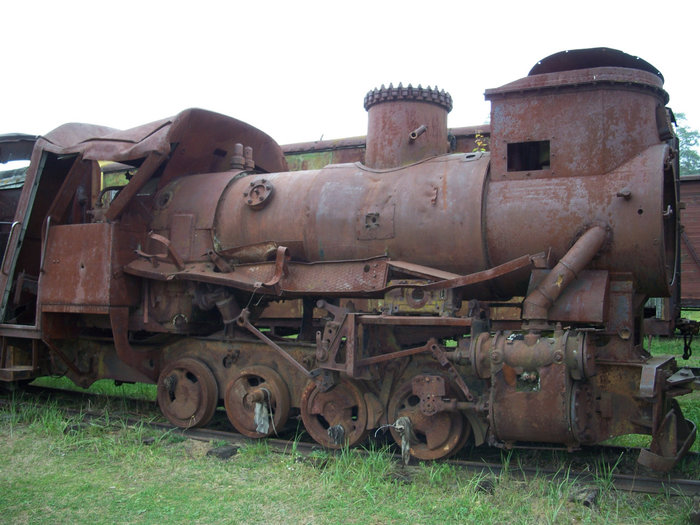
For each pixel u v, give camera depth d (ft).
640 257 15.70
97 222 22.09
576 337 14.85
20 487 15.48
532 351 14.99
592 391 15.65
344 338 18.13
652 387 13.94
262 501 14.57
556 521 13.39
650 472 16.49
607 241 15.89
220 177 22.40
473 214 17.29
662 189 15.52
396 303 17.66
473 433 18.42
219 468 17.07
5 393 27.37
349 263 18.75
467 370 17.30
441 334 18.08
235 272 20.29
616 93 16.75
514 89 17.58
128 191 20.79
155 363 22.39
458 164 18.60
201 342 21.65
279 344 19.83
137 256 21.76
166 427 21.24
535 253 16.76
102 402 25.31
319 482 15.80
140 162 24.14
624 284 15.97
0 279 24.06
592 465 17.08
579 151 16.81
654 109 17.11
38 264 26.99
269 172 26.48
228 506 14.26
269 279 19.43
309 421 18.84
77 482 15.89
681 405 24.59
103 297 20.93
